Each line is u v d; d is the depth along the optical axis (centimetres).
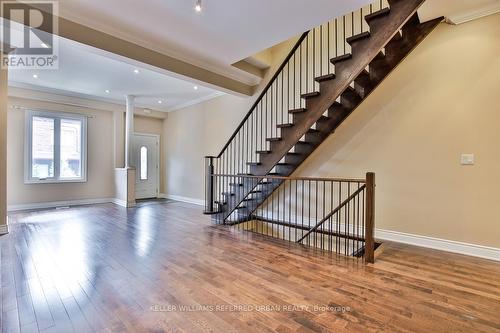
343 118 366
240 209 485
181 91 604
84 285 225
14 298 203
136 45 351
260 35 336
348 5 271
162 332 164
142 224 454
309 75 441
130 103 637
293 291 216
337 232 372
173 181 776
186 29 321
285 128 372
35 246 328
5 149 377
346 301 200
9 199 562
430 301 201
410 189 344
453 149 311
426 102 330
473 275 246
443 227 319
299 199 464
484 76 291
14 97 563
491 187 288
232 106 590
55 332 163
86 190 672
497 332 165
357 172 391
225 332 164
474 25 296
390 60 321
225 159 609
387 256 298
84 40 305
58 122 626
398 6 252
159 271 255
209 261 282
